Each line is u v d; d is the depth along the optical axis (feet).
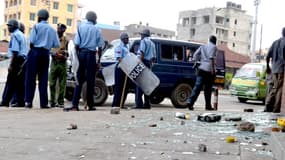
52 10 275.80
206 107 36.73
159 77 41.29
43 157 14.10
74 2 284.82
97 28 29.71
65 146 15.87
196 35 304.71
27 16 268.21
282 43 31.58
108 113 27.14
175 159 14.05
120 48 32.55
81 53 29.22
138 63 32.65
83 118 24.11
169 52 42.16
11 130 19.21
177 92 42.55
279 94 32.27
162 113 28.22
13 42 31.37
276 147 14.71
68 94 40.86
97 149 15.42
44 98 30.76
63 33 32.32
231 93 68.74
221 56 49.01
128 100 51.62
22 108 30.14
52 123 21.79
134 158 14.08
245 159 14.25
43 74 30.53
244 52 313.12
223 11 300.40
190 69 43.39
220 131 20.56
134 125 21.75
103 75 38.55
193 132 20.01
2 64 56.54
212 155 14.82
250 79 66.64
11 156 14.15
